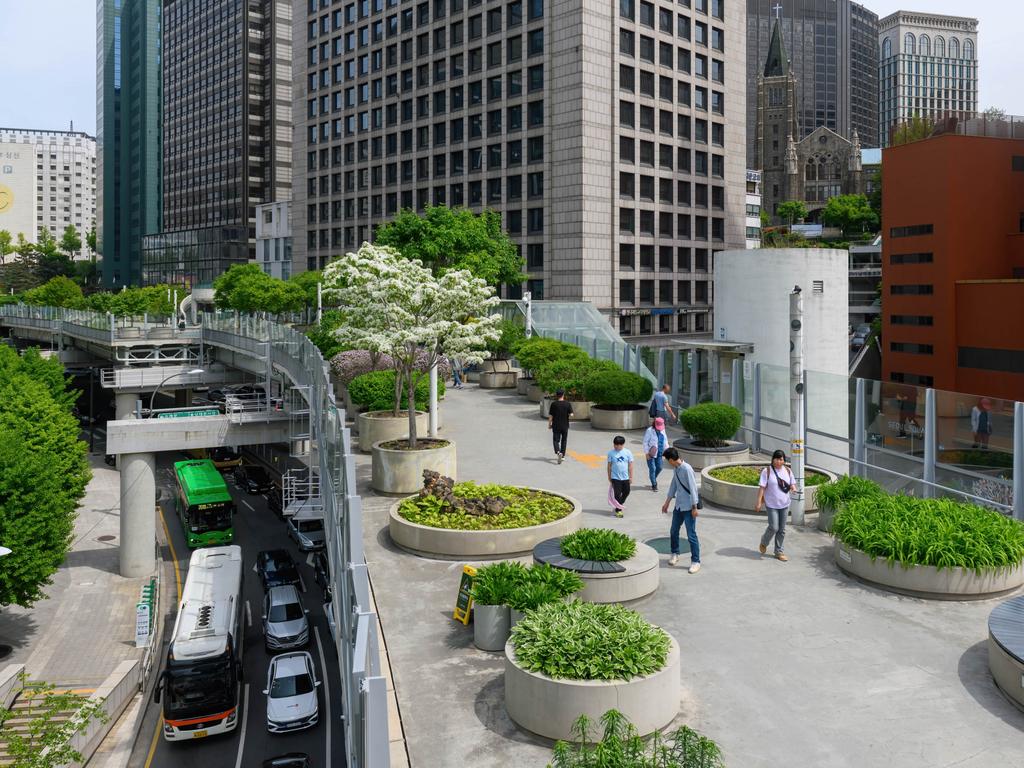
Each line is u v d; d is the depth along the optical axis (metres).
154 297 98.00
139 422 36.75
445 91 82.19
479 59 78.38
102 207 197.00
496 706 8.29
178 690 22.45
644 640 7.98
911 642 9.65
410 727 7.92
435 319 18.70
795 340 14.14
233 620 25.58
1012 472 13.29
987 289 60.25
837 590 11.27
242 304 74.69
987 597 10.88
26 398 39.72
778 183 186.75
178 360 61.25
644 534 13.74
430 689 8.64
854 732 7.75
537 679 7.64
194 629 24.53
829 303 26.55
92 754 22.59
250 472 51.81
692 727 7.84
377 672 7.07
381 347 16.83
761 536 13.70
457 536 12.30
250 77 140.62
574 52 69.44
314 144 100.50
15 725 23.16
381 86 90.00
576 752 6.64
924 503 12.34
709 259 82.25
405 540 12.79
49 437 38.59
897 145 71.94
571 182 70.31
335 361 28.17
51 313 79.62
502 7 75.75
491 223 60.31
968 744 7.54
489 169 77.94
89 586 37.00
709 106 81.38
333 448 12.77
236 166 143.50
